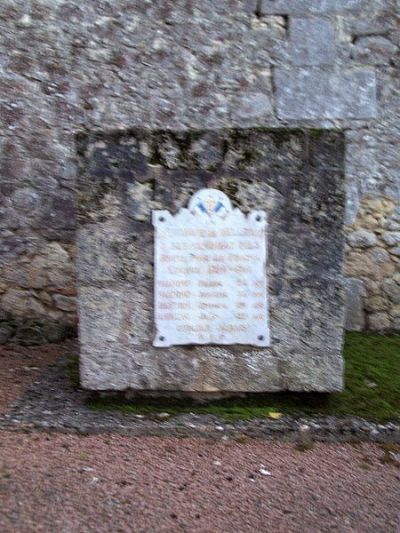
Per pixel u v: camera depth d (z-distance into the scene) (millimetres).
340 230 3287
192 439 3139
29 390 3693
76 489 2643
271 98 4906
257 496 2699
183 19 4859
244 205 3279
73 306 4910
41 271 4887
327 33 4914
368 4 4910
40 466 2805
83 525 2408
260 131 3260
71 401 3494
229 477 2828
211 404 3418
